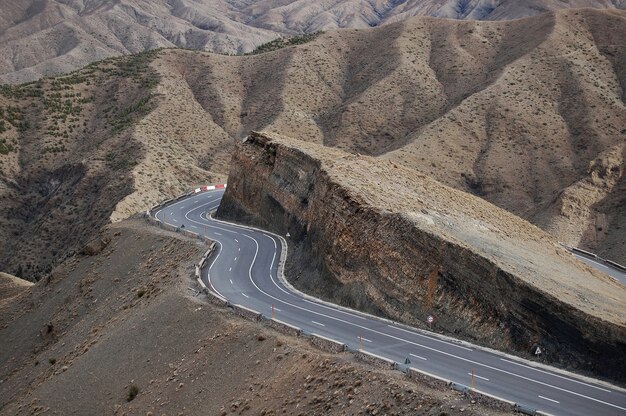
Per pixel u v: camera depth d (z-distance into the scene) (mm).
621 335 28766
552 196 97750
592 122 108875
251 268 50219
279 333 35250
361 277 40125
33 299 62312
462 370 29375
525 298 32219
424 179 56906
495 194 100938
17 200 112375
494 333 32719
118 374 39188
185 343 38188
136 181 96500
